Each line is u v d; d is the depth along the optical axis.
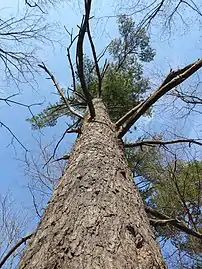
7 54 4.61
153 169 6.47
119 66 8.03
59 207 2.32
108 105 7.33
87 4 3.22
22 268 1.83
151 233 2.24
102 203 2.28
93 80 7.54
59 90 5.32
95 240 1.85
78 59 3.77
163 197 5.92
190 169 5.96
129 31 7.18
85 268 1.62
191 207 5.80
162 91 4.32
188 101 5.60
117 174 2.89
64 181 2.80
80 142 3.78
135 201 2.58
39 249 1.91
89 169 2.83
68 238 1.89
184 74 4.23
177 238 5.68
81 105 6.33
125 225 2.08
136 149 6.85
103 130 4.05
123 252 1.80
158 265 1.92
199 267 5.69
